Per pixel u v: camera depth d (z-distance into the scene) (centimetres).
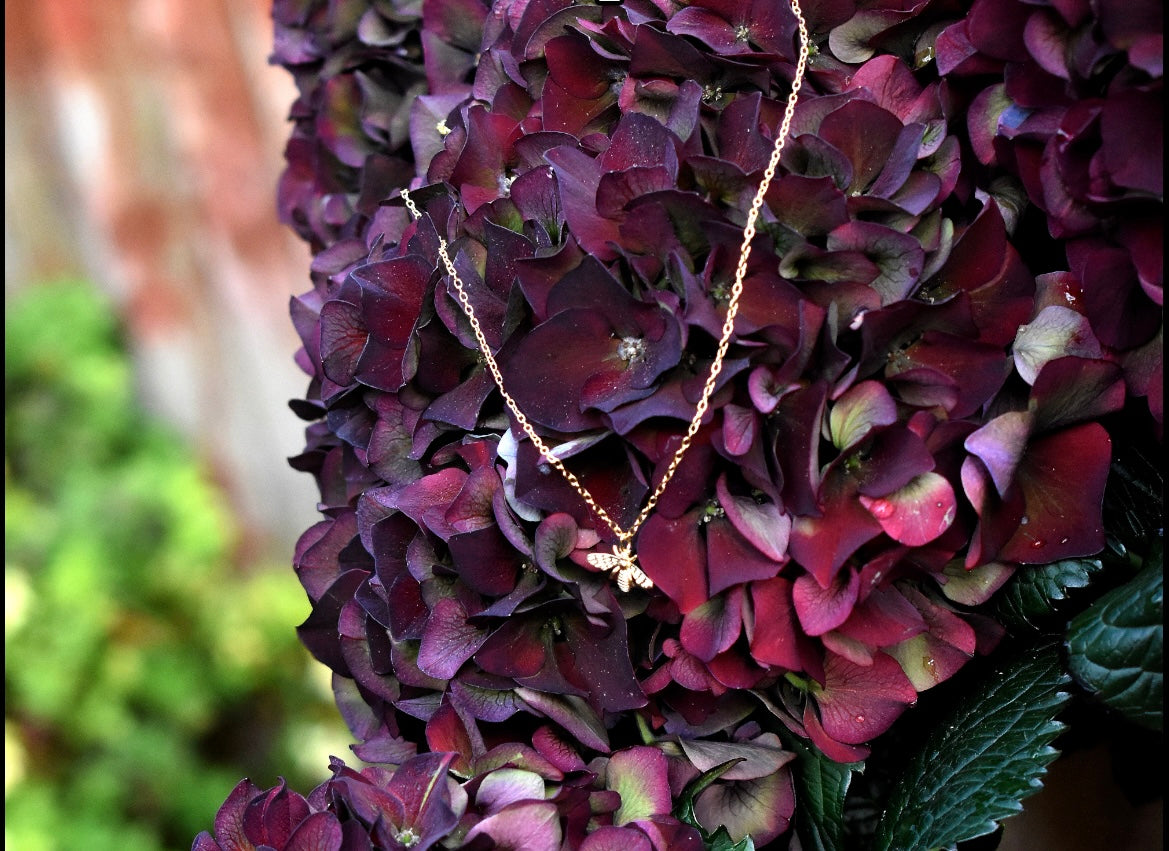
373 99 58
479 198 50
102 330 138
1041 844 55
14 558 122
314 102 60
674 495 47
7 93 133
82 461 132
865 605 47
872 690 48
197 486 133
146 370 140
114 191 134
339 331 51
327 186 59
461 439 50
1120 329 47
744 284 47
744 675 47
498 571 48
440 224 50
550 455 47
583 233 47
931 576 48
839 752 48
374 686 51
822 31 49
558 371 48
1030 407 47
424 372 49
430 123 53
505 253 48
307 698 129
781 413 46
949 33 48
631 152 48
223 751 127
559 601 48
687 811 48
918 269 46
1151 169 45
